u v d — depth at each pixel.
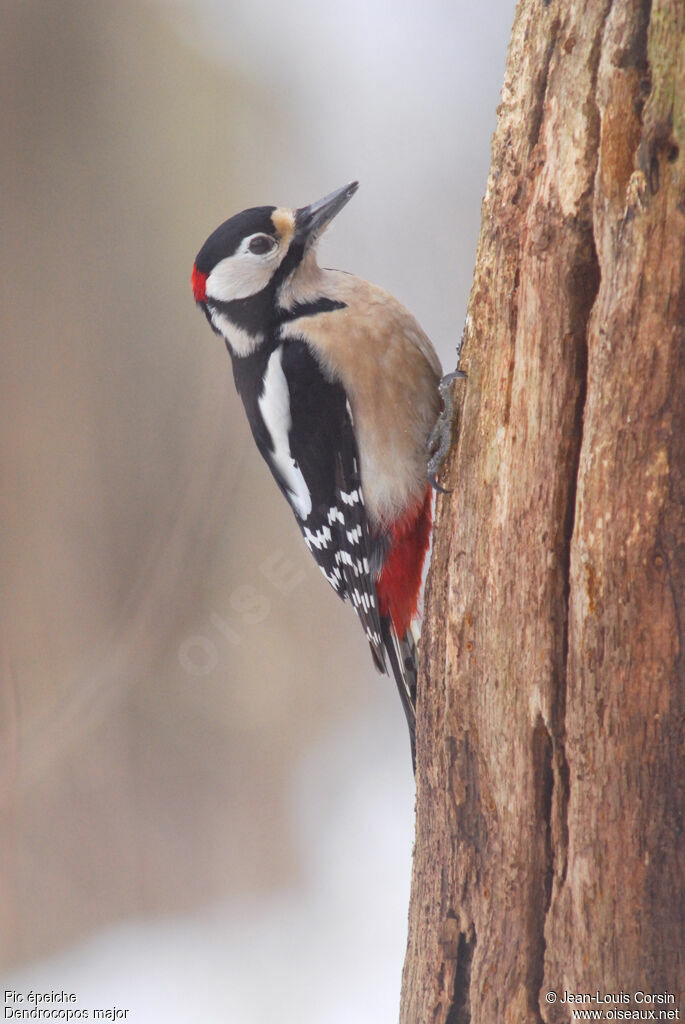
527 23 4.58
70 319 10.59
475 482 4.91
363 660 11.84
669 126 3.87
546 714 4.61
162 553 10.91
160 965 10.02
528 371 4.52
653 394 4.05
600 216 4.11
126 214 10.74
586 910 4.52
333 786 11.34
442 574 5.29
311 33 11.60
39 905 10.51
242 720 11.25
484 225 4.93
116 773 10.81
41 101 10.41
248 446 10.99
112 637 10.77
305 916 10.33
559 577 4.50
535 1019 4.80
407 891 10.45
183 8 10.97
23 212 10.47
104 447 10.70
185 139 10.94
